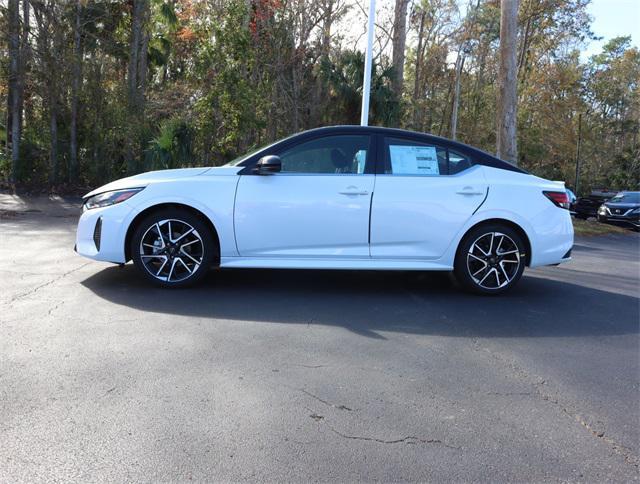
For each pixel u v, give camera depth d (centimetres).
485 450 261
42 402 290
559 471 246
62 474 230
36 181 1791
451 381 340
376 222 530
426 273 662
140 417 278
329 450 255
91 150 1808
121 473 232
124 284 540
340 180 530
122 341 384
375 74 1955
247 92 1581
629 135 4806
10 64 1666
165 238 523
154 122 1884
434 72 3225
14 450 246
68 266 612
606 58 5094
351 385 327
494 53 3594
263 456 248
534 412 303
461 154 561
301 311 480
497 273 559
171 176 529
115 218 514
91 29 1847
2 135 1914
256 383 324
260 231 521
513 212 548
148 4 2069
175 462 241
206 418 279
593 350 412
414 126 3062
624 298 599
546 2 3759
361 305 509
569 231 570
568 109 3912
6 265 612
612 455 261
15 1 1650
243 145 1728
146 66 2516
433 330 443
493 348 406
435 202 537
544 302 557
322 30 2108
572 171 4312
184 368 341
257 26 1783
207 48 1559
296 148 539
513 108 1558
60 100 1734
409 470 242
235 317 452
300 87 2008
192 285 536
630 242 1541
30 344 371
